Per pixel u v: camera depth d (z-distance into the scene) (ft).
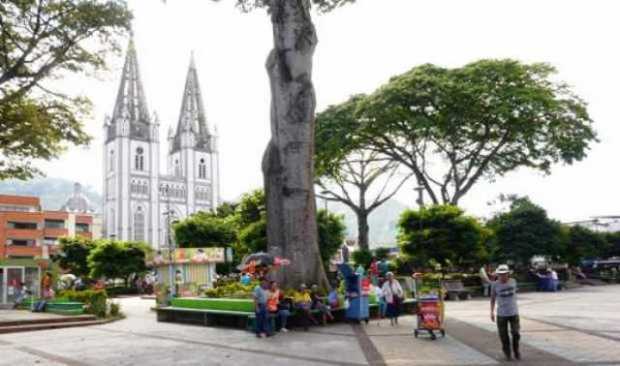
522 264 148.87
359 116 134.00
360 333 49.57
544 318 57.47
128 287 197.36
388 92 129.18
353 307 58.34
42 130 83.25
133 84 546.67
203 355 38.58
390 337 46.24
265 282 50.14
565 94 131.54
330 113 142.82
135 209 524.11
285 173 63.93
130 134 530.27
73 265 228.43
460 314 66.28
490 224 149.79
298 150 63.93
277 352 39.11
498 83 128.16
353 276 58.95
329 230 126.52
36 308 84.23
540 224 146.30
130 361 36.63
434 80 125.90
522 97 120.88
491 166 145.18
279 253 63.21
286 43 65.10
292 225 63.00
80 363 36.37
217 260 124.88
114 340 49.39
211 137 587.68
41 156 88.89
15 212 317.22
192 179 566.77
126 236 513.45
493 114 124.16
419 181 144.05
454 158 140.05
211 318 62.13
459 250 112.68
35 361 37.73
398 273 122.83
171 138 609.42
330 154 139.23
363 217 164.35
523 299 92.07
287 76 64.85
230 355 38.27
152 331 57.21
